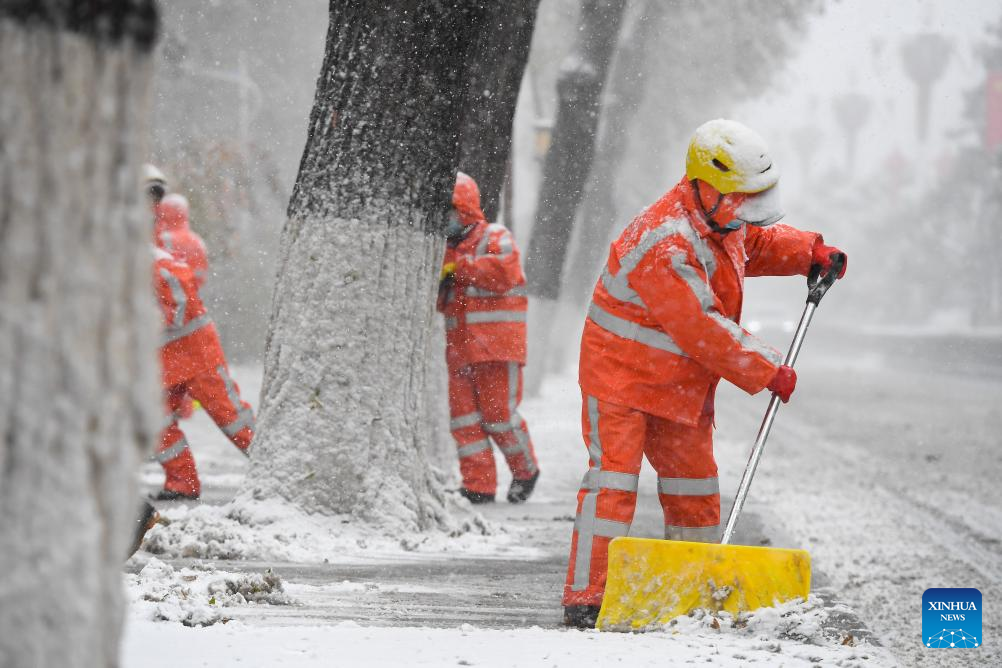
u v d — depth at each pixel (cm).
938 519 2053
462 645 795
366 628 858
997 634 1264
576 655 773
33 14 334
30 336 333
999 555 1741
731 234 1001
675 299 959
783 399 980
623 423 990
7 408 332
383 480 1360
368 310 1355
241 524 1316
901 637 1254
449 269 1767
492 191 1977
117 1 344
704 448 1028
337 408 1350
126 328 351
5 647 333
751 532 1550
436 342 1892
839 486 2430
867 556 1695
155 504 1588
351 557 1255
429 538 1351
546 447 2741
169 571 1013
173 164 4562
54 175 337
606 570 976
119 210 349
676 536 1041
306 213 1370
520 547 1387
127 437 353
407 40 1344
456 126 1396
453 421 1831
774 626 898
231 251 4619
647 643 832
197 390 1630
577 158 3866
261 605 968
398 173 1360
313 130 1375
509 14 1934
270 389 1372
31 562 335
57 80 338
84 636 343
